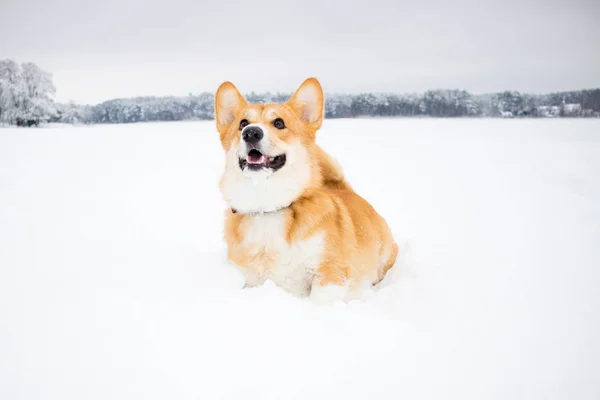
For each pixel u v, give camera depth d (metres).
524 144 14.59
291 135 3.39
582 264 3.79
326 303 3.20
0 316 2.74
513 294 3.19
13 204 6.12
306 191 3.34
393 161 11.05
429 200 7.05
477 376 2.29
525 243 4.50
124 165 10.05
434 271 3.64
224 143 3.66
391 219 5.93
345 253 3.32
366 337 2.62
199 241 4.77
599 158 10.54
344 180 4.00
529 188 7.79
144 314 2.79
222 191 3.49
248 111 3.47
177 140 15.76
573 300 3.09
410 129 23.36
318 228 3.23
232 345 2.50
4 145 14.63
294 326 2.70
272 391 2.18
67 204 6.21
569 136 18.55
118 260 3.75
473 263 3.83
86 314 2.78
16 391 2.12
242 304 2.92
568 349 2.50
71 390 2.14
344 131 21.39
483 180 8.66
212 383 2.22
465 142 15.62
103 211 5.86
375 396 2.16
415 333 2.69
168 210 6.15
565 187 7.72
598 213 5.79
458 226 5.42
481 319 2.85
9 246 4.13
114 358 2.37
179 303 2.95
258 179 3.21
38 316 2.75
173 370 2.30
